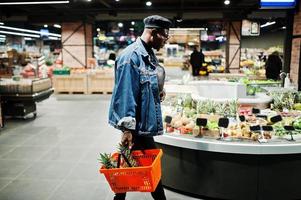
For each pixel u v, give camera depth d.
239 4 11.89
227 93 5.78
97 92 12.43
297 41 7.07
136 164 2.47
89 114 8.33
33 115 8.09
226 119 3.19
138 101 2.44
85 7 12.82
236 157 3.14
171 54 18.23
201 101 4.02
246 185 3.17
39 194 3.52
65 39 13.79
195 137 3.36
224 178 3.21
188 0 12.16
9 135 6.11
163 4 13.03
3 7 12.30
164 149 3.53
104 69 12.62
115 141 5.68
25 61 13.43
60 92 12.48
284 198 3.19
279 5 7.02
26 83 7.48
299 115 4.01
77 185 3.75
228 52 14.73
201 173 3.30
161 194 2.64
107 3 11.98
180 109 4.08
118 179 2.22
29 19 13.98
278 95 4.60
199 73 12.57
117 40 20.50
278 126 3.45
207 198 3.34
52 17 13.67
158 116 2.48
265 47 24.52
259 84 6.02
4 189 3.65
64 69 12.40
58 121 7.45
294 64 7.24
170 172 3.52
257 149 3.05
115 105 2.35
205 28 12.82
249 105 4.47
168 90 5.02
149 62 2.45
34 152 5.03
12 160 4.65
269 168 3.13
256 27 13.81
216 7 12.50
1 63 12.29
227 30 14.59
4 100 7.49
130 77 2.32
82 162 4.55
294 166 3.15
